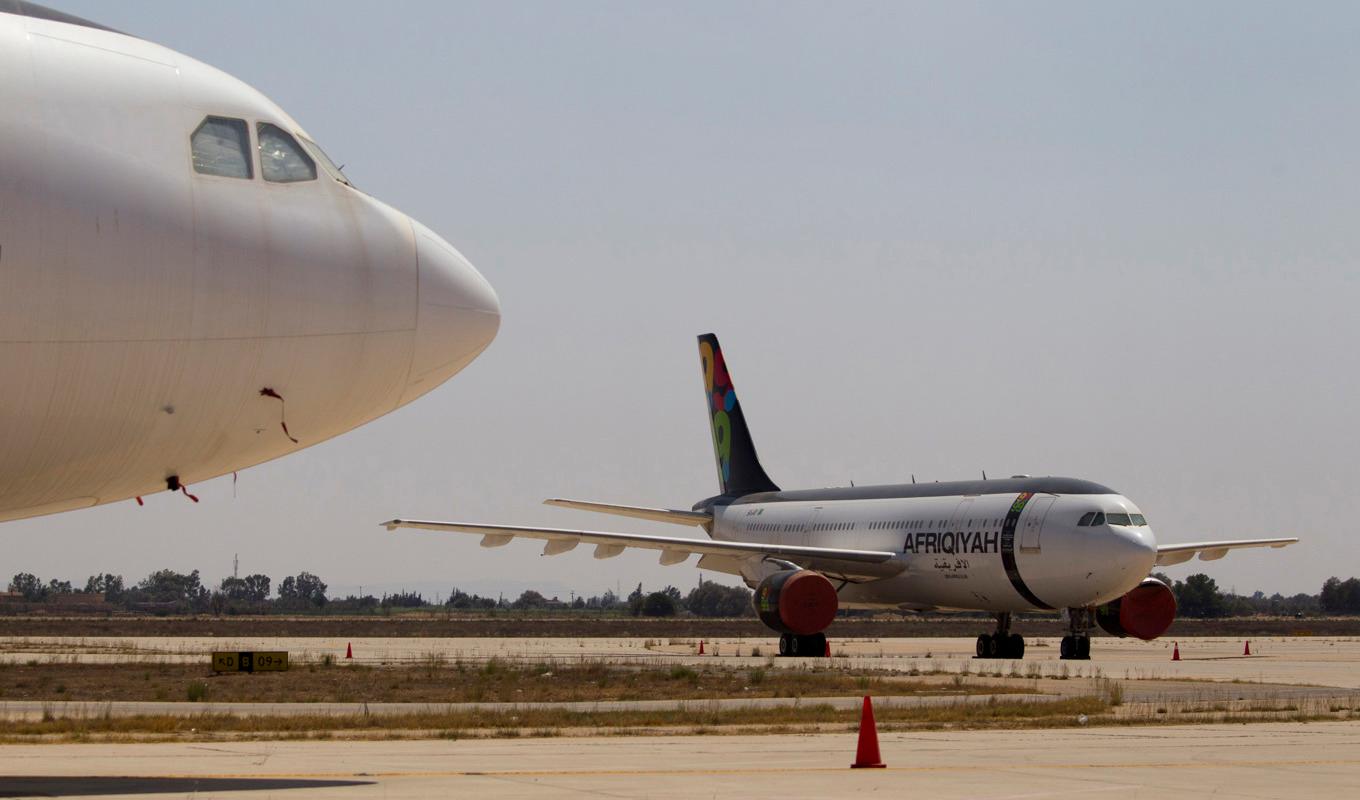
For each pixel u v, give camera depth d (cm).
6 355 2027
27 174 2016
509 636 14125
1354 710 4419
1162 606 8469
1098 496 7825
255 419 2325
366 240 2389
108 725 3619
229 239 2206
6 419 2091
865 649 10088
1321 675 6562
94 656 8250
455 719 3916
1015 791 2359
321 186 2361
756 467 11475
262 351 2262
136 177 2114
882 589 9162
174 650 9419
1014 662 7812
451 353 2528
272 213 2270
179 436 2266
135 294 2106
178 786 2333
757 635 14462
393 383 2467
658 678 5938
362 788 2312
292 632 14850
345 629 16000
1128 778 2584
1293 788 2450
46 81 2077
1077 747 3253
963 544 8325
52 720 3791
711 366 11881
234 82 2325
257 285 2234
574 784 2403
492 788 2328
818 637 8450
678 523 11350
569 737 3519
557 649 9962
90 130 2089
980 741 3422
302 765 2728
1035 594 7981
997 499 8281
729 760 2900
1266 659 8494
